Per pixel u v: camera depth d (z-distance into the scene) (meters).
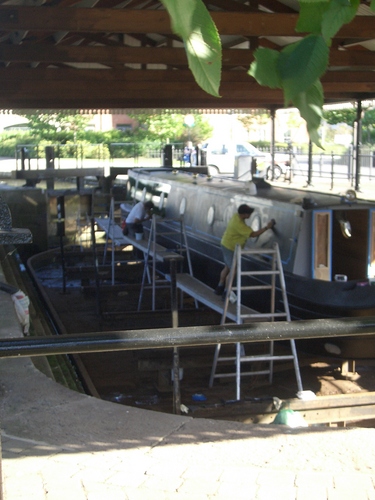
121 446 3.90
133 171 20.92
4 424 4.26
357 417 6.53
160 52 10.49
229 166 34.59
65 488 3.32
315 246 10.76
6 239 1.90
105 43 15.26
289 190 13.43
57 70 12.10
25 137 42.00
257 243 11.84
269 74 0.98
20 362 5.47
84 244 23.42
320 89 0.97
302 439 3.99
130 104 20.64
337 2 0.95
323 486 3.31
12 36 11.32
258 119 45.94
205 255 14.34
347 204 10.91
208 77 0.84
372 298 9.80
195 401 8.70
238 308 9.18
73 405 4.61
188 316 11.78
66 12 8.12
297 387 9.53
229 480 3.41
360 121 22.00
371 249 11.02
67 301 15.23
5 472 3.52
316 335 2.29
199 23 0.83
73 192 23.77
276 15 8.64
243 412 6.53
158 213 17.41
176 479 3.44
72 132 39.44
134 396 9.17
